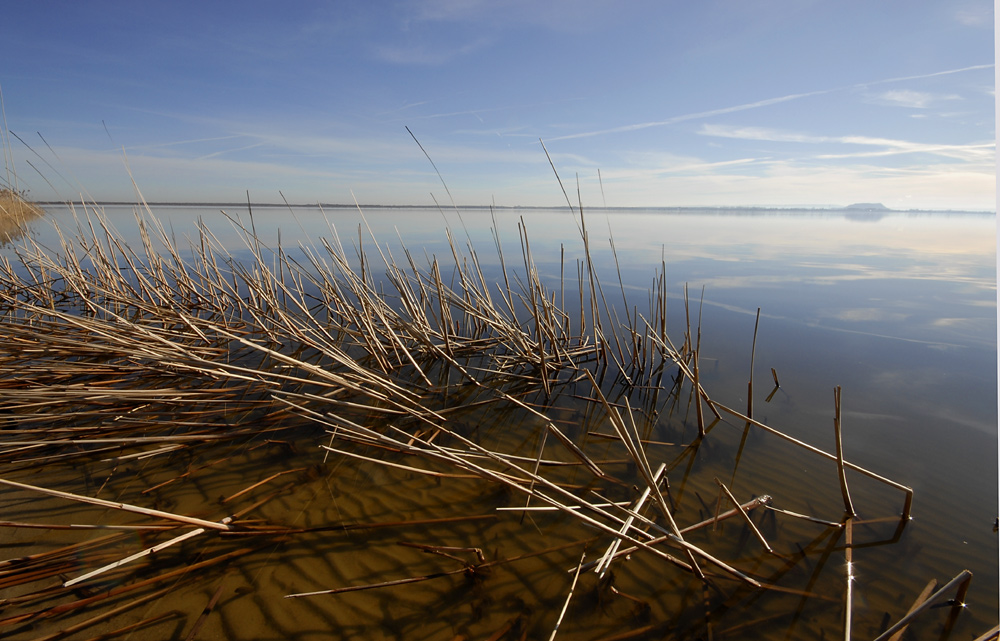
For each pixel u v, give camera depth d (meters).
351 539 2.49
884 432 3.68
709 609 2.10
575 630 2.00
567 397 4.47
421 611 2.08
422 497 2.86
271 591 2.14
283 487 2.92
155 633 1.92
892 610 2.10
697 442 3.59
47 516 2.57
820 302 7.57
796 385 4.58
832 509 2.79
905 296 7.93
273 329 5.96
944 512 2.74
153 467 3.10
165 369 4.06
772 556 2.41
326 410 3.95
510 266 10.62
